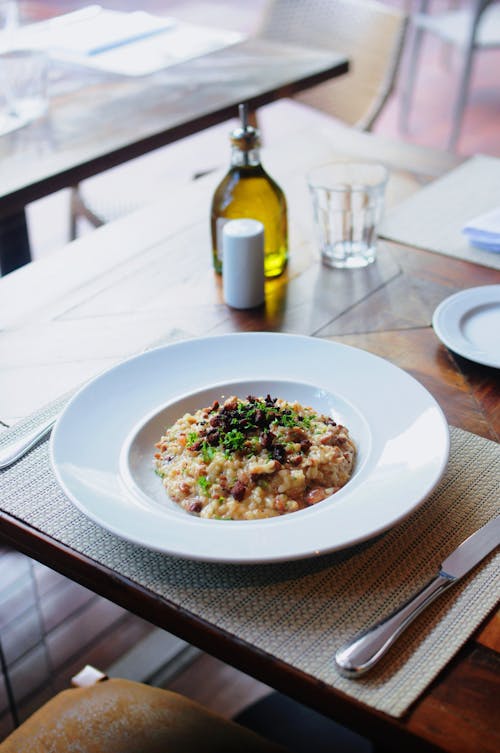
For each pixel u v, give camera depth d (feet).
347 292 3.30
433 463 2.34
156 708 2.81
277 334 2.87
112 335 3.09
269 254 3.38
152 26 5.92
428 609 2.12
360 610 2.13
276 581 2.20
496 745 1.88
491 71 13.08
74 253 3.59
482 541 2.27
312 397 2.70
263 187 3.29
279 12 6.55
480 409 2.73
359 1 6.10
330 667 2.01
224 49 5.66
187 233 3.70
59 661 4.32
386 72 5.98
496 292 3.18
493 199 3.84
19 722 3.99
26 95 4.72
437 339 3.05
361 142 4.41
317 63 5.42
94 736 2.71
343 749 3.69
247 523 2.21
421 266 3.43
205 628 2.10
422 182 4.01
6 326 3.15
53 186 4.08
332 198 3.39
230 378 2.76
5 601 4.63
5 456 2.56
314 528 2.18
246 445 2.35
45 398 2.81
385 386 2.65
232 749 2.72
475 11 8.61
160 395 2.70
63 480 2.33
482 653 2.04
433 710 1.94
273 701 3.96
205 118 4.69
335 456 2.37
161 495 2.39
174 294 3.32
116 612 4.60
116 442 2.52
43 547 2.33
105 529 2.23
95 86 5.07
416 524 2.33
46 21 6.06
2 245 4.92
